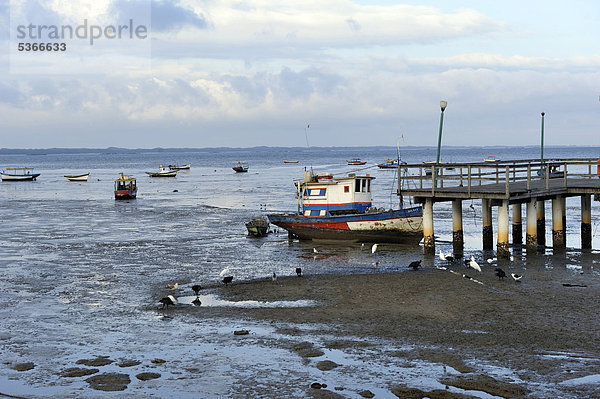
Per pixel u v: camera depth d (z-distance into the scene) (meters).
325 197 41.62
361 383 15.84
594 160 36.41
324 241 41.16
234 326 21.02
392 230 39.06
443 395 15.02
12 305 24.39
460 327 20.23
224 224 52.34
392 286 26.20
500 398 14.81
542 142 42.56
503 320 20.88
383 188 90.06
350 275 29.02
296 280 28.25
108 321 21.97
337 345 18.75
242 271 30.97
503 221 31.66
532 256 32.81
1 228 50.47
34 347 19.09
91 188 108.88
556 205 34.69
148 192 96.00
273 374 16.58
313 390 15.46
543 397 14.77
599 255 32.69
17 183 126.88
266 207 67.31
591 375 15.98
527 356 17.42
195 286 25.45
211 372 16.78
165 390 15.66
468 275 27.95
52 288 27.47
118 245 40.53
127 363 17.55
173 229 49.25
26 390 15.72
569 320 20.67
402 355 17.75
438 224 48.75
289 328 20.56
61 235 45.88
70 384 16.09
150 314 22.84
